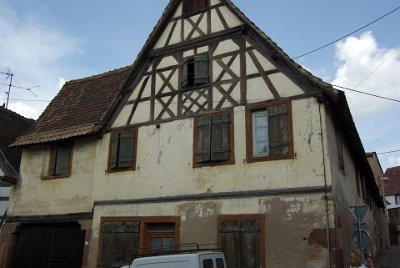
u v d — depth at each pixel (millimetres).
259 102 10625
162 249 10945
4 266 13523
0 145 16016
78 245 12719
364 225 8688
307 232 9148
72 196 13031
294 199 9492
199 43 12086
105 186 12359
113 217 11859
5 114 18406
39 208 13586
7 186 14898
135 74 12984
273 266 9281
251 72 10992
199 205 10625
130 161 12117
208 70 11656
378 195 20516
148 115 12344
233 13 11750
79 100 15367
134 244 11258
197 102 11547
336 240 8828
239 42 11422
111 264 11391
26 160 14523
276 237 9438
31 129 15055
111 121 13070
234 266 9680
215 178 10609
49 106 16000
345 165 12062
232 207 10156
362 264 8625
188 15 12602
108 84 15414
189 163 11125
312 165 9547
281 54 10484
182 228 10680
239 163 10391
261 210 9789
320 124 9734
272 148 10086
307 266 8945
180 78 12125
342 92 9617
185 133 11477
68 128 13812
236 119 10797
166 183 11328
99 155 12867
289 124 10055
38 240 13570
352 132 12109
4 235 13953
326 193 9211
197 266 7141
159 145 11828
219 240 10047
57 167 13828
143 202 11516
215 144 10820
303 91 10156
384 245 25156
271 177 9898
